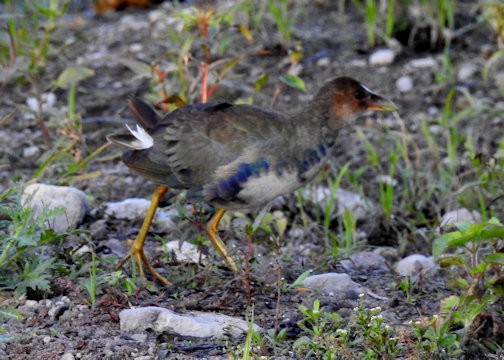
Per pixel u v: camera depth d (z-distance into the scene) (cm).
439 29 1656
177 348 862
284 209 1247
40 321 900
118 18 1859
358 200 1265
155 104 1135
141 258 988
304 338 852
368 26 1648
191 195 960
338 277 1005
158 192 990
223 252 995
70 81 1378
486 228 870
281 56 1633
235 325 886
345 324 905
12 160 1345
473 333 888
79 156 1235
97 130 1449
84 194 1184
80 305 927
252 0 1692
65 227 1112
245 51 1628
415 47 1667
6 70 1345
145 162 971
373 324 843
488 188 1246
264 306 950
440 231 1123
